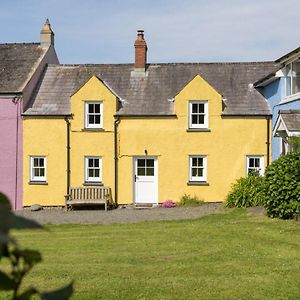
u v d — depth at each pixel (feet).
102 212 78.33
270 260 37.70
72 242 49.42
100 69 92.99
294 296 28.12
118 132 85.15
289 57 72.23
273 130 79.56
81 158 85.40
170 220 64.75
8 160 86.12
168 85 89.15
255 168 83.56
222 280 32.09
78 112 85.30
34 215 75.92
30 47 96.07
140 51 91.71
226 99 86.22
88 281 32.53
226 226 54.90
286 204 56.39
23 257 5.42
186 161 84.38
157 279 32.76
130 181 84.94
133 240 49.55
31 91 88.94
